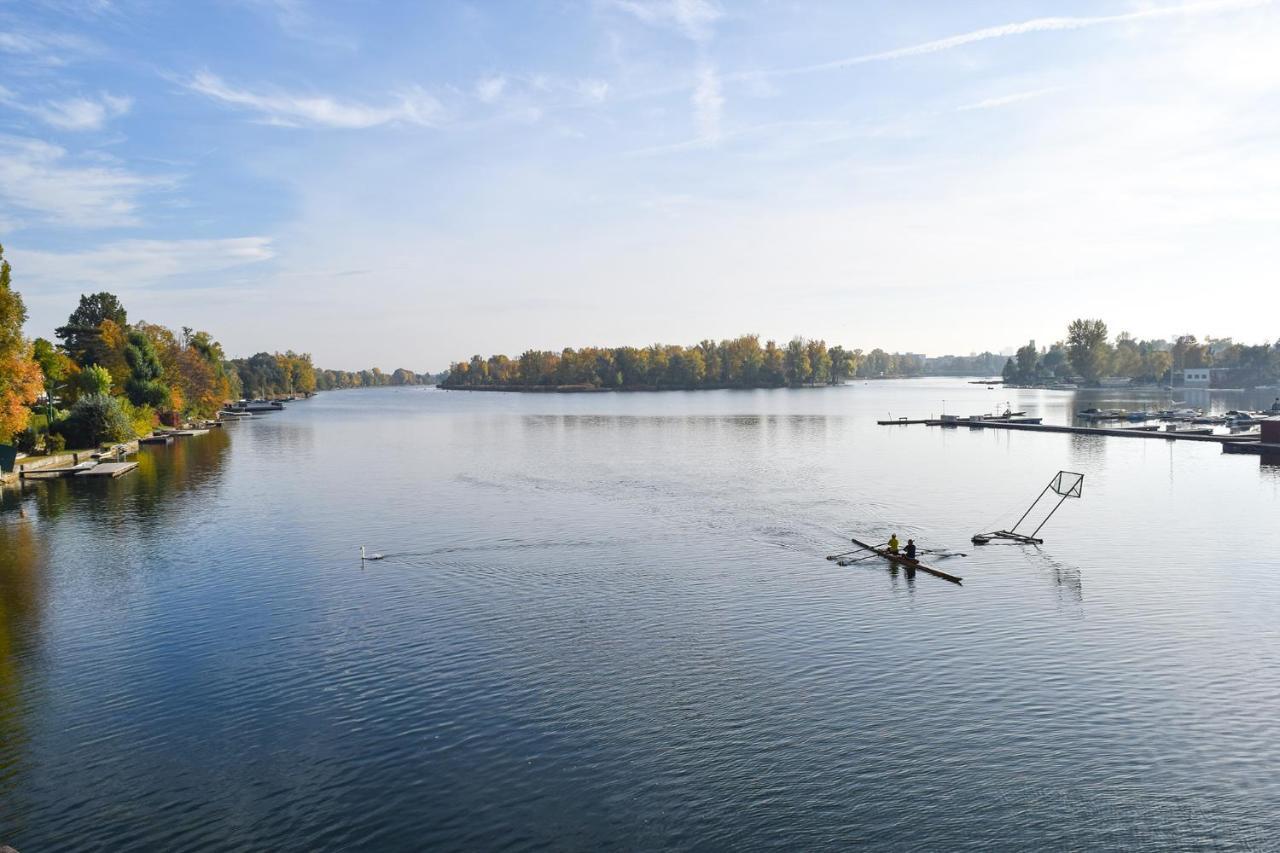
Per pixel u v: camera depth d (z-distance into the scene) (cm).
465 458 12362
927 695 3475
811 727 3203
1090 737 3100
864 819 2603
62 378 15275
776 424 18538
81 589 5203
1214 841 2480
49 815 2683
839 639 4150
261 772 2930
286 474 10675
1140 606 4631
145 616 4653
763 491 8794
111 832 2586
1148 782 2792
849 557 5819
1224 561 5597
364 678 3728
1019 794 2728
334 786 2833
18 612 4756
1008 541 6300
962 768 2892
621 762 2961
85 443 13088
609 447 13738
